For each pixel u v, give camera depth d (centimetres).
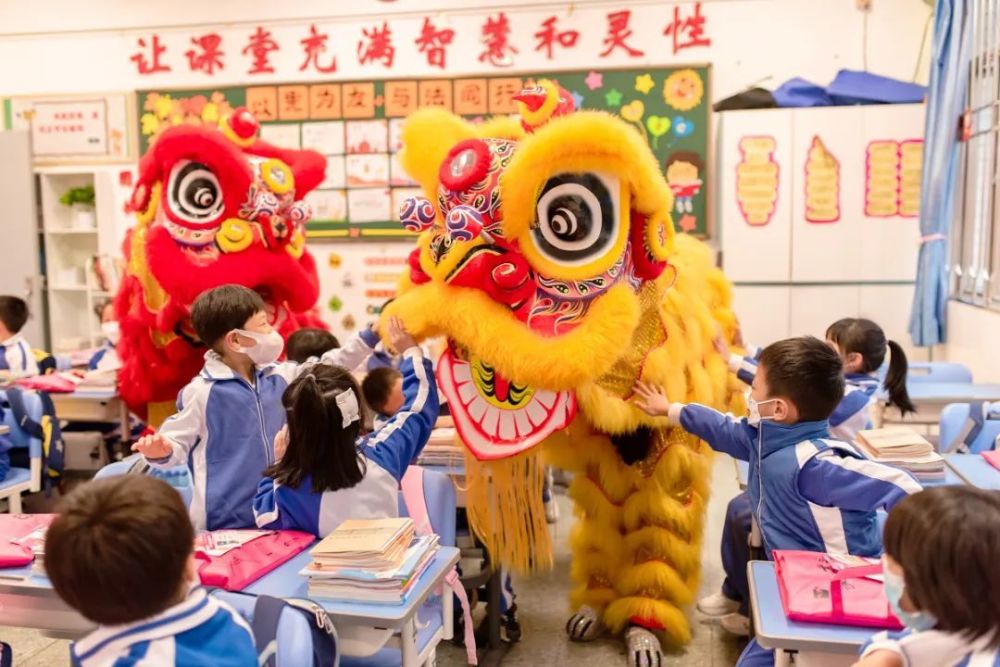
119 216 527
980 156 388
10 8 525
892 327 421
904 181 413
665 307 219
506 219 186
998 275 364
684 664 229
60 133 527
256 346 193
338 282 507
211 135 294
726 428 188
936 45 393
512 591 244
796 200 421
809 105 418
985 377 365
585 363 182
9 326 378
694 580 232
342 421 166
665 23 454
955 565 95
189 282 289
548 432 197
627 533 229
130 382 315
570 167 184
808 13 443
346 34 489
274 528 172
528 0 464
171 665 97
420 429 187
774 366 171
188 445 186
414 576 144
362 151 492
